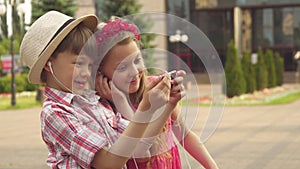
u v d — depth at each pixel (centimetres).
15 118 1867
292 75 4622
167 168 218
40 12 3556
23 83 3266
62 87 217
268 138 1116
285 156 878
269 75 3300
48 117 210
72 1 3619
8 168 824
